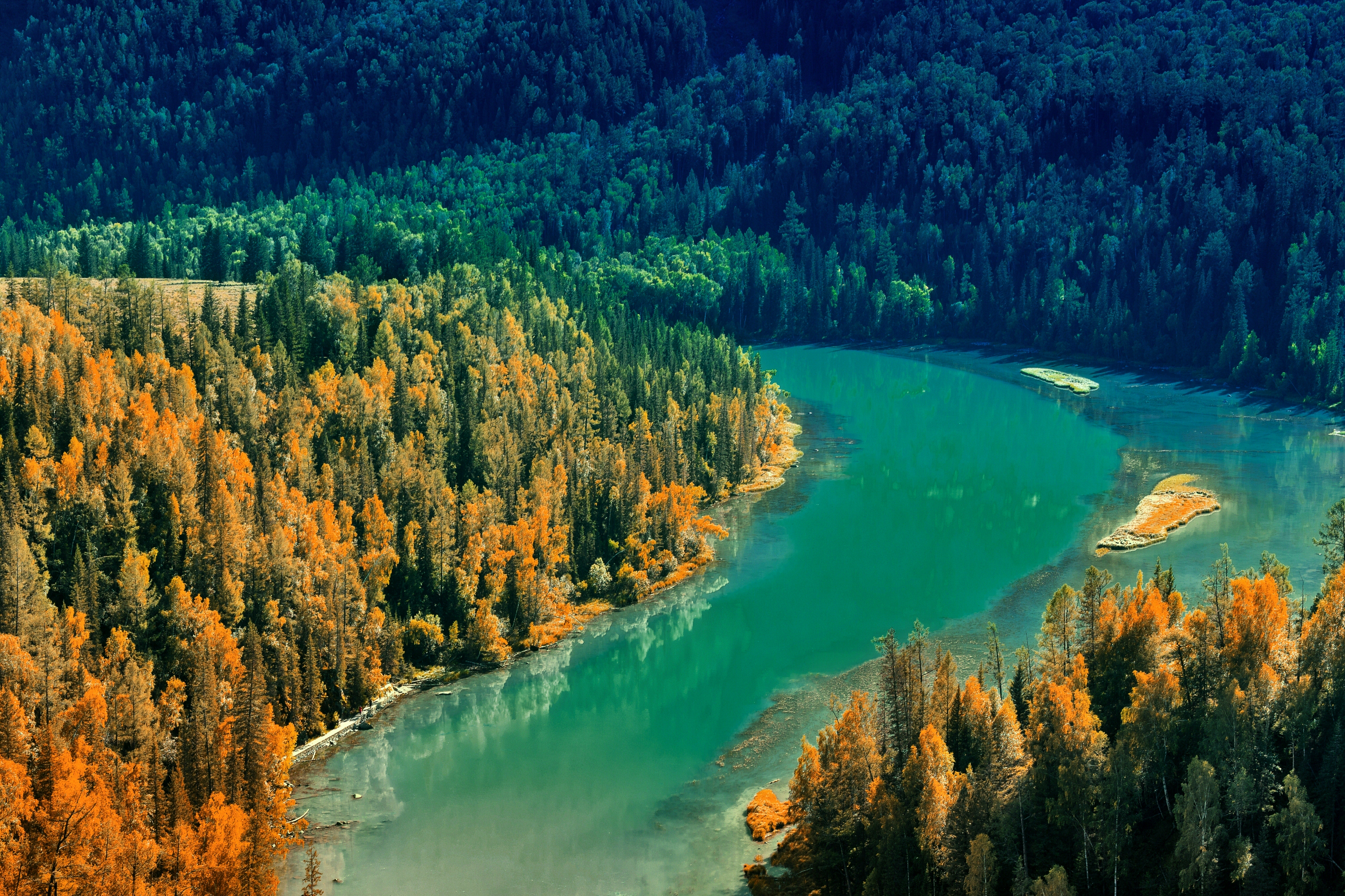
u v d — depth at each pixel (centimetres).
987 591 15450
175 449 13375
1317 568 15512
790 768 10956
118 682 10556
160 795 9275
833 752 9012
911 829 8481
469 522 14612
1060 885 7494
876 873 8244
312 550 13025
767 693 12625
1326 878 7794
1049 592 15288
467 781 10962
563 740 11756
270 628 12044
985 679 12375
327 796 10706
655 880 9212
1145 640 10112
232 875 8269
